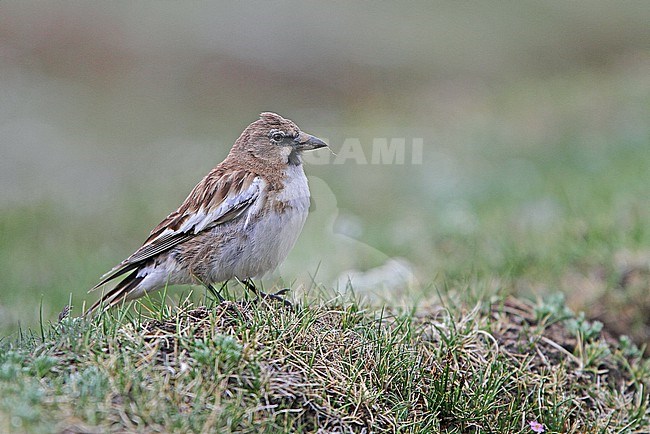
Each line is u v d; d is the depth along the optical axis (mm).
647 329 9555
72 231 15320
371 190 18406
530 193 16203
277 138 8094
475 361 7762
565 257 10844
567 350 8570
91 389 5762
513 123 24500
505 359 7863
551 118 24266
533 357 8195
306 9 35219
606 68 32406
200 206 7863
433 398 7145
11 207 16984
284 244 8039
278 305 7469
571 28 36250
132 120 26734
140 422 5625
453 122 25141
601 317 9656
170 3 34188
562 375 8031
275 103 29672
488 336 8188
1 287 11398
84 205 17406
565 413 7602
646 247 10922
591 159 18172
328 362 6883
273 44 32719
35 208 16812
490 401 7281
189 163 21000
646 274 10117
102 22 32781
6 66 29422
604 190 14773
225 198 7809
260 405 6184
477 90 30281
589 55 34312
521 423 7379
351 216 16031
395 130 22844
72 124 25688
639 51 34125
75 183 19922
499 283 9977
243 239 7828
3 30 31234
